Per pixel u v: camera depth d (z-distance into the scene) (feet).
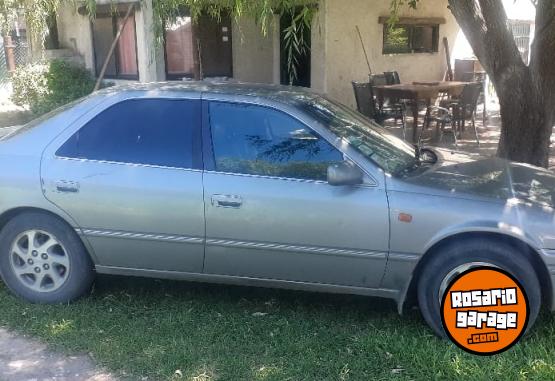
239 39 43.39
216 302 14.69
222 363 11.88
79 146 13.91
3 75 51.49
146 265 13.87
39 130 14.26
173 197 13.19
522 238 11.87
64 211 13.76
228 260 13.34
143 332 13.14
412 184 12.57
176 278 13.91
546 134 21.02
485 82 41.68
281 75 44.34
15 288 14.49
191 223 13.21
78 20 49.67
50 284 14.43
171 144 13.53
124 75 46.19
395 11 25.52
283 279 13.32
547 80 20.16
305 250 12.84
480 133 37.40
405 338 12.67
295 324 13.50
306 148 13.07
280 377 11.41
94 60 49.01
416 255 12.33
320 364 11.82
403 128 34.47
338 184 12.35
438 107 33.88
